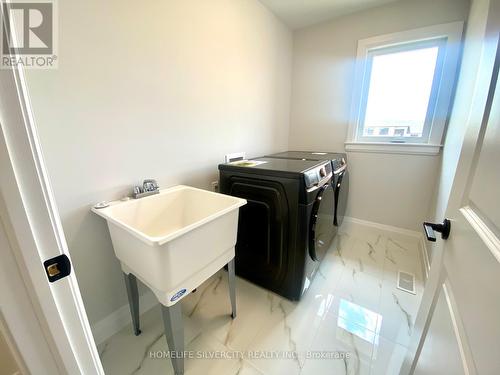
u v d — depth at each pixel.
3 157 0.34
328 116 2.39
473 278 0.46
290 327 1.29
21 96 0.35
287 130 2.64
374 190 2.30
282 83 2.37
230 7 1.59
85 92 0.96
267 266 1.49
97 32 0.96
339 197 1.97
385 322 1.32
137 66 1.12
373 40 2.00
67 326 0.46
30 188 0.37
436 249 0.81
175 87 1.32
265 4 1.90
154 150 1.28
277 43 2.17
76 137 0.97
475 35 1.36
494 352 0.34
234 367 1.08
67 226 0.99
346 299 1.49
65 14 0.87
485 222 0.45
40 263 0.40
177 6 1.25
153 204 1.21
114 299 1.23
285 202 1.29
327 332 1.25
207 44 1.47
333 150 2.44
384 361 1.10
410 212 2.17
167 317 0.91
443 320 0.60
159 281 0.84
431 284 0.78
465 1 1.63
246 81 1.87
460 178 0.64
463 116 1.37
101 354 1.14
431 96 1.89
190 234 0.86
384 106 2.15
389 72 2.06
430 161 1.98
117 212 1.04
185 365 1.08
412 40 1.85
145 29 1.13
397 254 2.00
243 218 1.51
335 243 2.20
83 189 1.02
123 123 1.12
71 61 0.91
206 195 1.25
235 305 1.33
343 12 2.03
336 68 2.24
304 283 1.41
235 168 1.45
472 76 1.30
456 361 0.47
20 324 0.41
